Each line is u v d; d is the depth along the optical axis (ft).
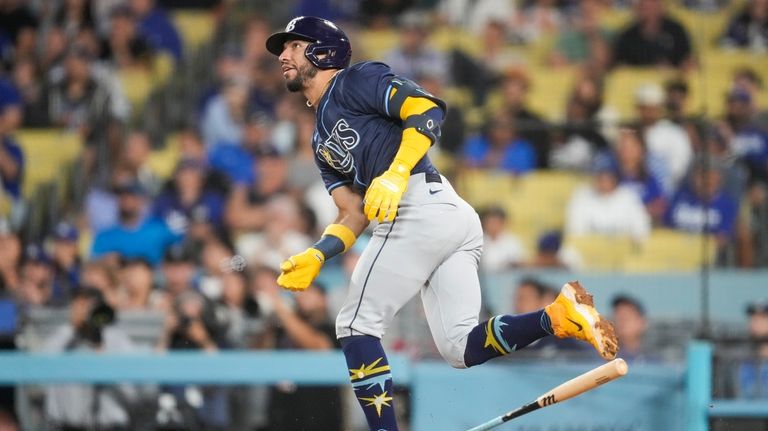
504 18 145.48
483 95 133.59
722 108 125.80
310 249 53.11
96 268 102.89
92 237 117.39
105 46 143.02
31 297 101.30
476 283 52.85
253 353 82.33
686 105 121.39
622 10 145.48
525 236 109.70
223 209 116.98
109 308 92.68
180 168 118.01
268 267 94.02
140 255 109.60
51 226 122.31
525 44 141.59
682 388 77.05
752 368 77.66
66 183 127.85
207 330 90.07
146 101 138.31
